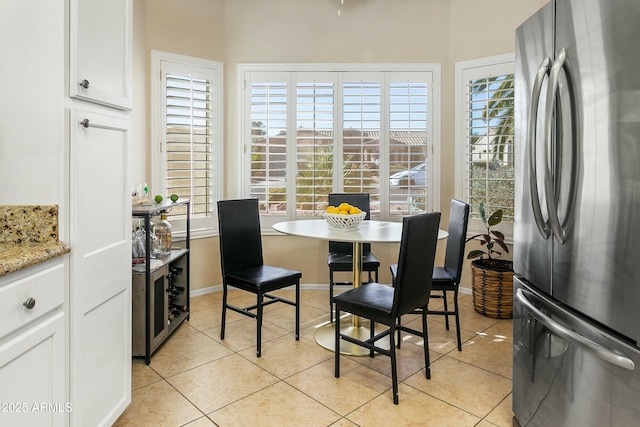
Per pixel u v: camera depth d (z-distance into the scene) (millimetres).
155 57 3463
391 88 3953
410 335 2947
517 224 1787
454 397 2117
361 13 3936
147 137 3473
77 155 1421
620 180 1145
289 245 4051
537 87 1483
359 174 4004
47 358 1298
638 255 1092
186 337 2879
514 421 1853
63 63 1362
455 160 3904
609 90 1173
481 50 3676
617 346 1171
